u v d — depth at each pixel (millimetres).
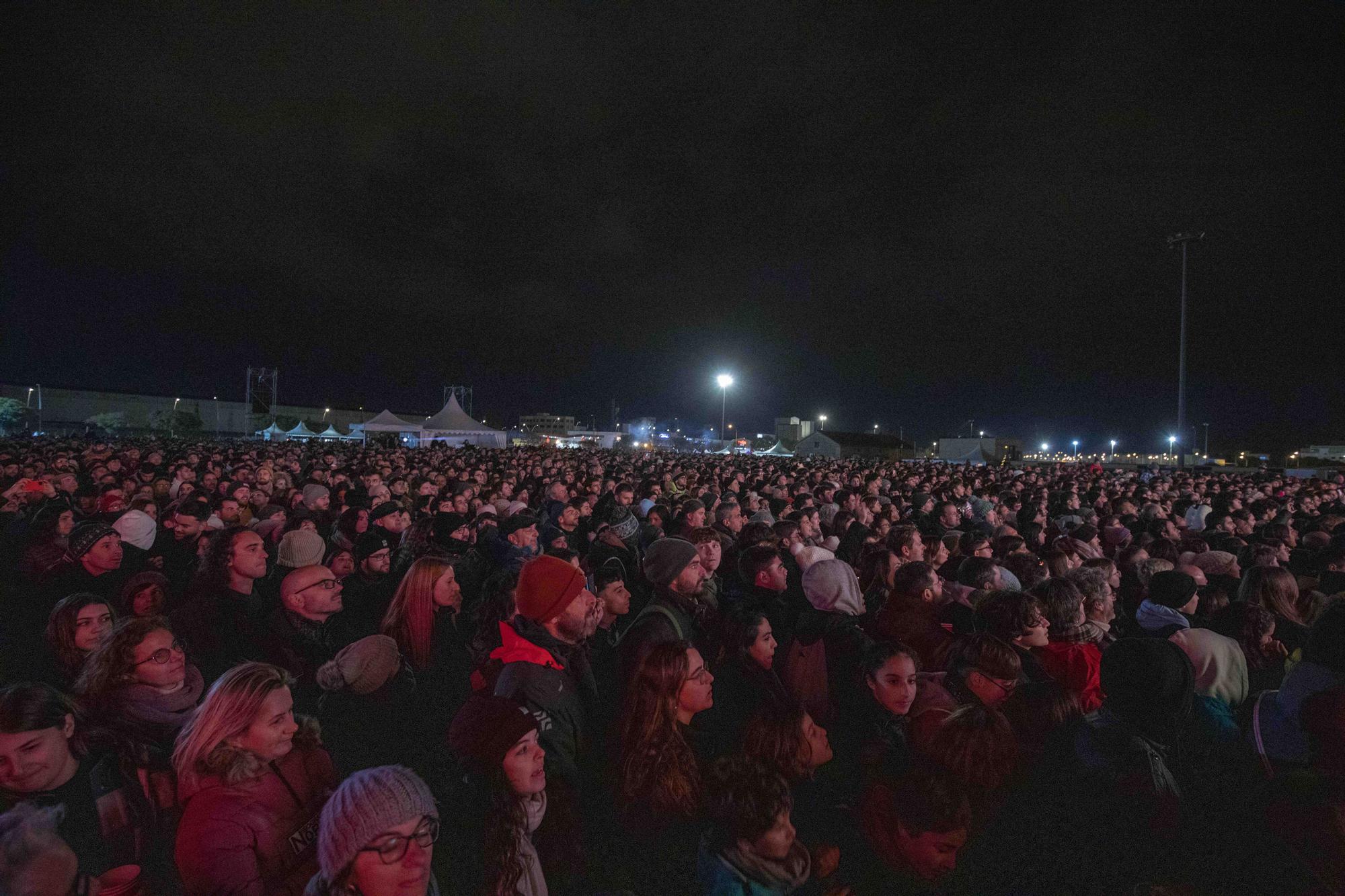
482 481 13859
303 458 19375
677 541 3502
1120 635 5301
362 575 5188
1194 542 7762
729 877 2375
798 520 7426
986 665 3230
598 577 4570
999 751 2963
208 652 3824
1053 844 3039
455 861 2779
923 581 3998
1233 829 2980
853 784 3273
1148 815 2951
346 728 3746
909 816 2828
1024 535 8359
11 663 4305
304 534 4660
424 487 10797
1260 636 4402
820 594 3730
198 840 1896
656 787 2777
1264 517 10914
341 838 1677
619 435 67812
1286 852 2688
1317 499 12820
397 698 3918
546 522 8258
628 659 3121
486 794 2254
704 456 39094
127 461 14062
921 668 3885
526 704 2693
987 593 4391
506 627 2883
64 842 1665
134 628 2586
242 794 1979
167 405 85500
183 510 6074
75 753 2383
